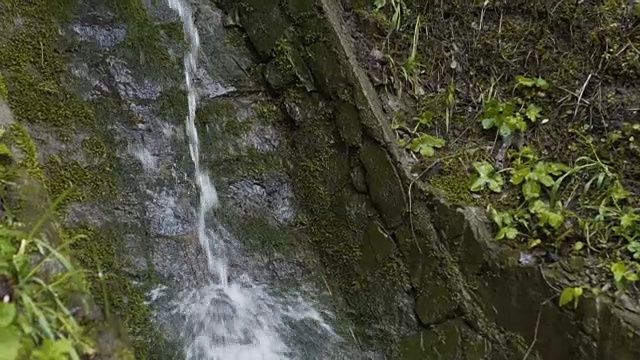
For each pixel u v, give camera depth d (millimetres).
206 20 3383
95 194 2660
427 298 2605
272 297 2848
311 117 3098
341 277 2912
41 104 2730
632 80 2598
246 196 3057
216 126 3154
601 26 2701
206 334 2633
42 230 2006
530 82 2781
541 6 2873
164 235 2758
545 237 2385
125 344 1969
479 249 2459
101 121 2855
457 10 3057
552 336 2238
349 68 2943
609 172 2467
